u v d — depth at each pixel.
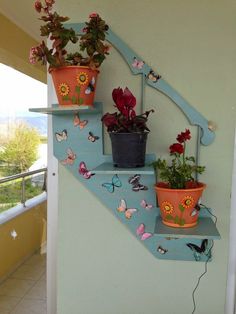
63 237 1.15
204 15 1.02
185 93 1.03
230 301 1.08
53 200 1.18
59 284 1.17
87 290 1.15
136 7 1.04
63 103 0.93
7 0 1.82
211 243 1.07
